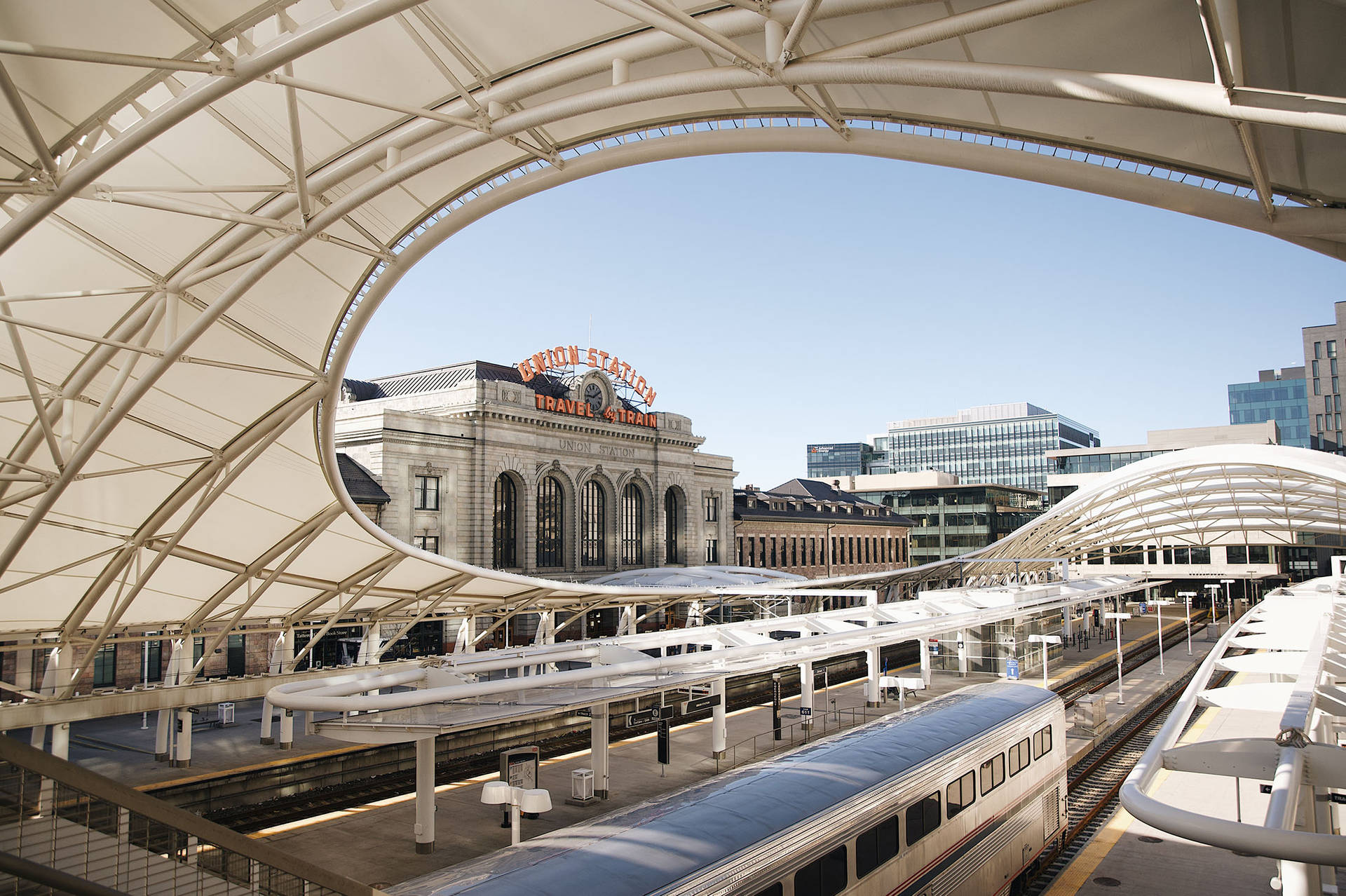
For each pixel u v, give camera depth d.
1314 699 13.10
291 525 25.34
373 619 33.97
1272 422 121.88
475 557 51.06
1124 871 20.28
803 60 9.70
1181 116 9.85
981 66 8.80
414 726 18.84
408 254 16.58
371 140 15.09
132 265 16.28
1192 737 31.73
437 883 10.95
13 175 12.86
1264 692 13.97
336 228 16.84
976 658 48.03
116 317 17.23
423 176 16.08
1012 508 116.25
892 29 10.88
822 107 11.39
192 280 14.63
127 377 15.25
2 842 8.30
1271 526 72.75
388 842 21.05
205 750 27.56
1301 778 9.95
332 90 11.26
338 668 30.89
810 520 83.31
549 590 35.56
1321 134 9.08
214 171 15.12
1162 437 128.00
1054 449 155.38
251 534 25.05
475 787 26.42
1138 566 97.75
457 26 12.70
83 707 23.34
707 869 11.70
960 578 75.44
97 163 10.88
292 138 12.33
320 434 21.08
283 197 14.14
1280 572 93.06
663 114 14.30
